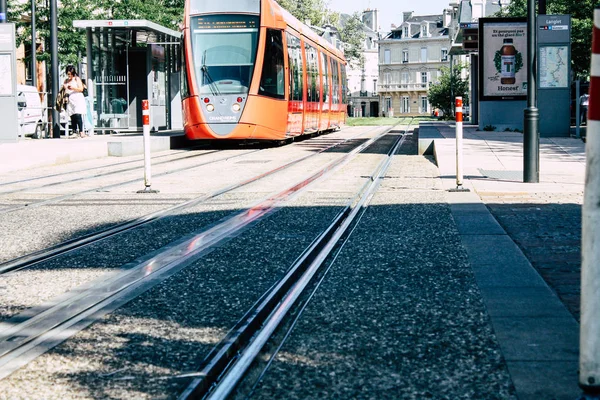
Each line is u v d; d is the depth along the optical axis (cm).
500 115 2891
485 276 571
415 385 354
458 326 445
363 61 9562
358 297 522
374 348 410
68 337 442
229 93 2127
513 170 1414
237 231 809
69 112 2517
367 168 1596
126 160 1944
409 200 1033
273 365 386
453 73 7875
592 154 324
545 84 2448
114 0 3597
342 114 3919
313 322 464
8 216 952
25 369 387
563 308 477
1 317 494
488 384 351
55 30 2500
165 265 643
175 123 3072
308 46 2745
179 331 450
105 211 987
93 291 557
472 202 995
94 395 348
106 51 2702
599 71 323
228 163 1775
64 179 1435
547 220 845
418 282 560
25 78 3766
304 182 1323
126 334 446
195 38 2156
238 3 2166
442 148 1908
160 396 345
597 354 327
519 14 5122
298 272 613
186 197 1123
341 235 772
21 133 2578
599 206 324
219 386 354
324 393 346
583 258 329
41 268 645
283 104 2255
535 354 388
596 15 323
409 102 13225
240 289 554
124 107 2731
